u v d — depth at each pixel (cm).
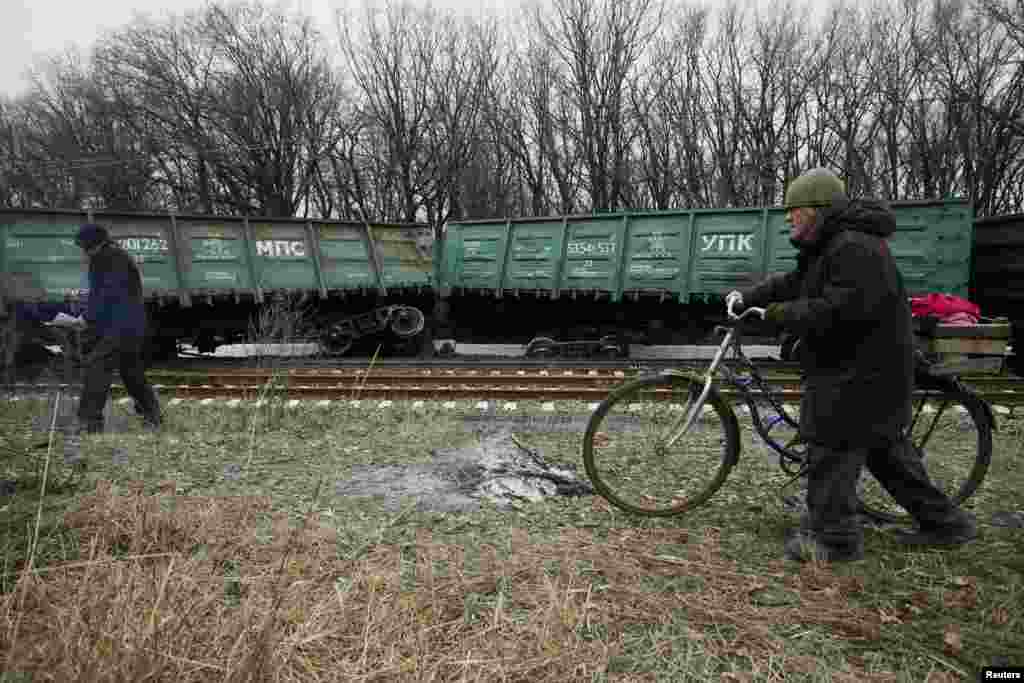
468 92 2820
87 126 3359
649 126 2748
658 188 2783
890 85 2569
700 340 1284
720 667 205
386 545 300
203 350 1287
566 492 391
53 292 1004
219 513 321
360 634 214
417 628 218
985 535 325
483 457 465
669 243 1186
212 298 1159
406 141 2884
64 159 3206
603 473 416
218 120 3083
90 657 172
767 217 1116
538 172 2833
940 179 2597
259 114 3039
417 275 1331
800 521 339
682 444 431
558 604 227
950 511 312
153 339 1179
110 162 3098
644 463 428
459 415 657
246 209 3159
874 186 2730
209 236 1159
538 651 204
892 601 253
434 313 1424
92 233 529
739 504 373
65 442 500
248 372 897
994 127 2461
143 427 562
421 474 424
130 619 187
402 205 2977
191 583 218
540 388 768
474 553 292
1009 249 1045
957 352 660
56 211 1051
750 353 1627
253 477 414
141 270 1090
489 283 1345
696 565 285
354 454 479
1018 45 2300
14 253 1009
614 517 351
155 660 171
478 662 194
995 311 1109
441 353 1405
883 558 296
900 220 1025
